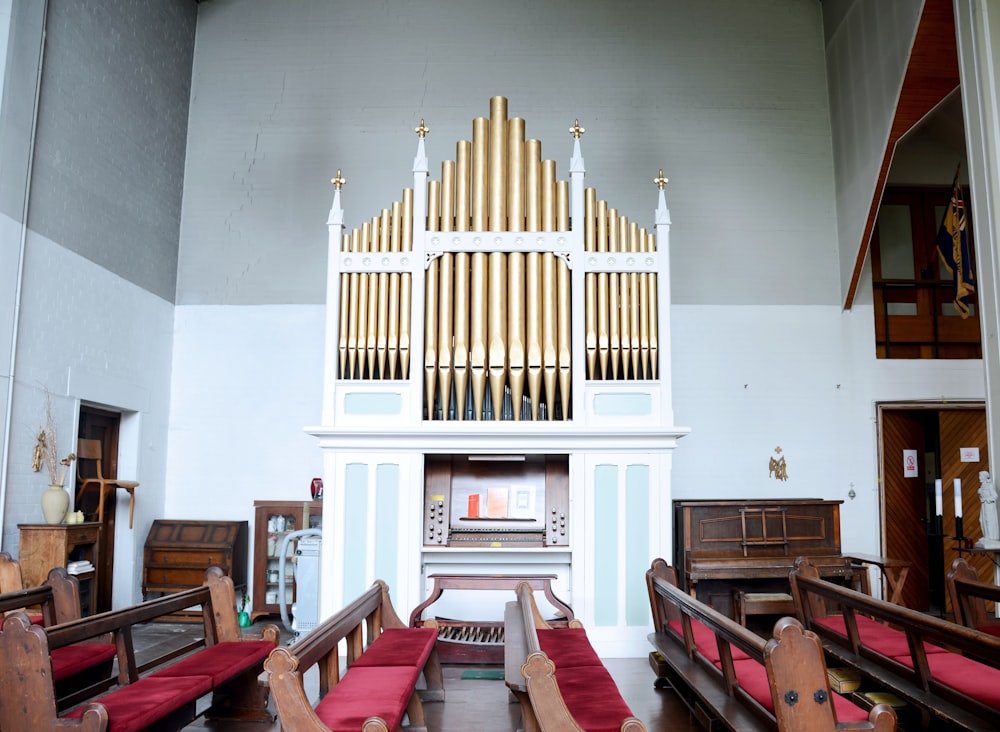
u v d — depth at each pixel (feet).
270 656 9.82
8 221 19.63
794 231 29.14
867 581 23.06
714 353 28.68
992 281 18.88
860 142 27.22
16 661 10.24
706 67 29.73
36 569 19.77
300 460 28.04
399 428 19.69
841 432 28.50
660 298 20.77
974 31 19.53
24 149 20.17
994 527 18.52
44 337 21.24
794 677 9.52
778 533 23.32
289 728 9.66
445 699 16.25
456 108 29.30
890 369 28.81
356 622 14.03
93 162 23.49
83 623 11.72
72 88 22.40
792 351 28.78
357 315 20.65
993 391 18.79
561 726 9.72
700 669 13.98
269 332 28.68
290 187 29.12
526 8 29.78
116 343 24.81
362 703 10.83
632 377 21.20
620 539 19.94
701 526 23.29
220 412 28.37
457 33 29.63
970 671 12.17
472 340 20.40
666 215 21.04
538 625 16.25
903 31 23.59
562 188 21.21
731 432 28.30
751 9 30.07
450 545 20.30
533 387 20.24
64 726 10.10
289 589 26.13
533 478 21.07
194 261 28.94
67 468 22.12
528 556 20.83
